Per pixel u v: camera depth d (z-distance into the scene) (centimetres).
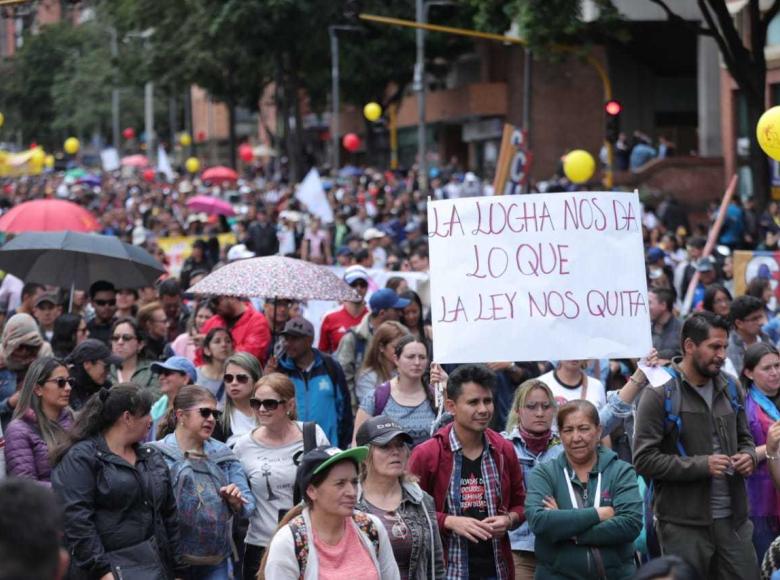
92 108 12850
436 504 1108
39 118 13512
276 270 1692
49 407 1201
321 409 1548
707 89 5447
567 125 7100
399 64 7550
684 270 2567
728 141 4681
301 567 909
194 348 1848
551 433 1218
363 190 6284
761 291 1930
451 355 1132
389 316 1741
